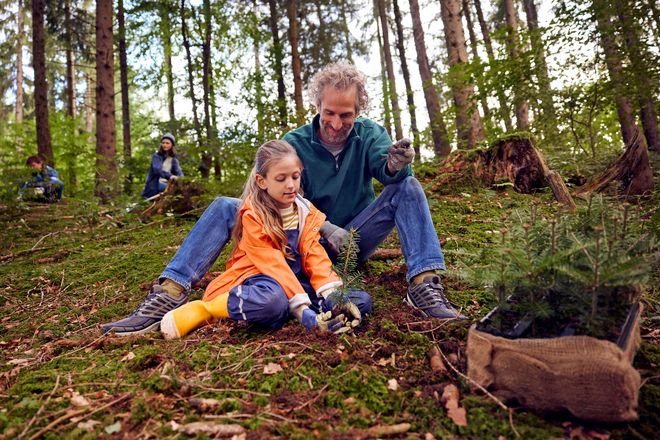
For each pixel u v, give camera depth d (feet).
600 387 4.09
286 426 4.50
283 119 30.35
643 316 6.89
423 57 39.27
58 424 4.80
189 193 19.51
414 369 5.57
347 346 6.04
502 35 21.99
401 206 7.70
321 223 7.62
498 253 5.65
